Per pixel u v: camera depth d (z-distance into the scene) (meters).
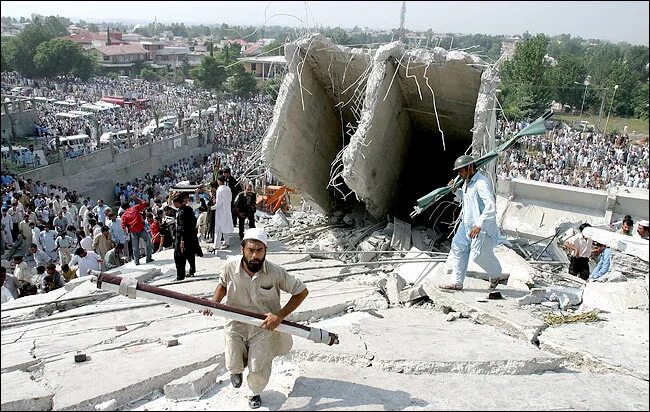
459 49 9.63
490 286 6.99
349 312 7.11
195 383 4.58
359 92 10.70
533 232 15.62
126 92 73.94
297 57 9.93
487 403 4.31
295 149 10.47
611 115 59.72
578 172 33.78
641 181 30.58
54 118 49.84
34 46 82.12
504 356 5.19
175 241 8.85
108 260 12.64
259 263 4.07
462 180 7.13
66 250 16.06
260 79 75.25
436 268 8.27
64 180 33.16
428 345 5.48
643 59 71.44
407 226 10.90
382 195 11.25
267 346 4.22
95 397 4.34
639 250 8.51
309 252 10.20
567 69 60.38
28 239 18.75
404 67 9.60
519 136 6.80
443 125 12.00
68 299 7.82
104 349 5.67
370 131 9.57
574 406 4.30
